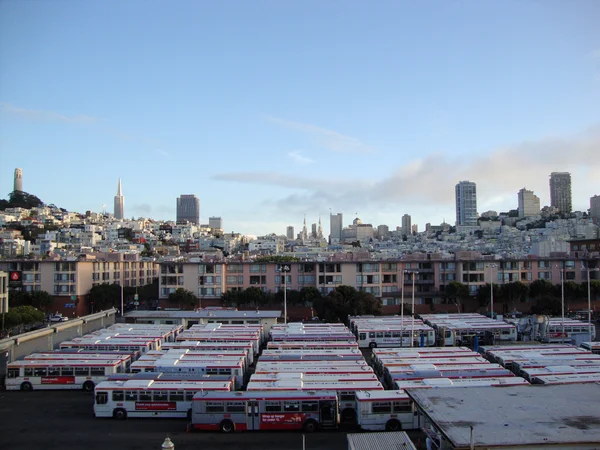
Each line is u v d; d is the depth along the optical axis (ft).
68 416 189.16
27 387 224.74
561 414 117.80
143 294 568.82
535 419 114.52
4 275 397.19
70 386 224.94
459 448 99.81
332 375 195.83
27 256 636.07
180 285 483.92
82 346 268.41
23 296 461.78
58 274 488.02
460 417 116.06
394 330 311.68
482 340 311.27
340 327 318.24
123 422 182.39
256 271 487.20
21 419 185.57
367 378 192.44
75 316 481.87
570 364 218.59
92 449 156.56
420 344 309.22
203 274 483.51
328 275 481.46
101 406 186.29
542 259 503.20
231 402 171.42
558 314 436.76
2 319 358.23
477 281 490.90
